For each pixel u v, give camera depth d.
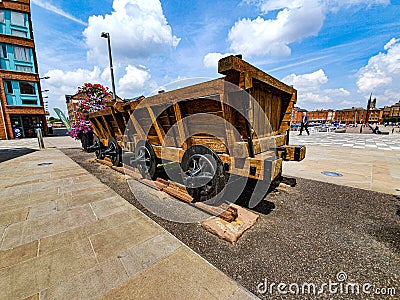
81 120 8.73
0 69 17.86
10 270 1.69
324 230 2.33
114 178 4.59
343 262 1.80
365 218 2.62
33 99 20.02
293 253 1.92
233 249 1.98
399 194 3.45
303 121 17.41
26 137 19.98
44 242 2.09
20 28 18.61
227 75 2.11
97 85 9.09
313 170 5.16
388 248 2.00
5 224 2.48
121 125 4.89
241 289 1.51
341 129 25.83
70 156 8.02
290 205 3.01
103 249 1.97
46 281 1.57
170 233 2.26
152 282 1.56
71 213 2.78
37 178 4.62
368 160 6.39
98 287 1.51
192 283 1.55
